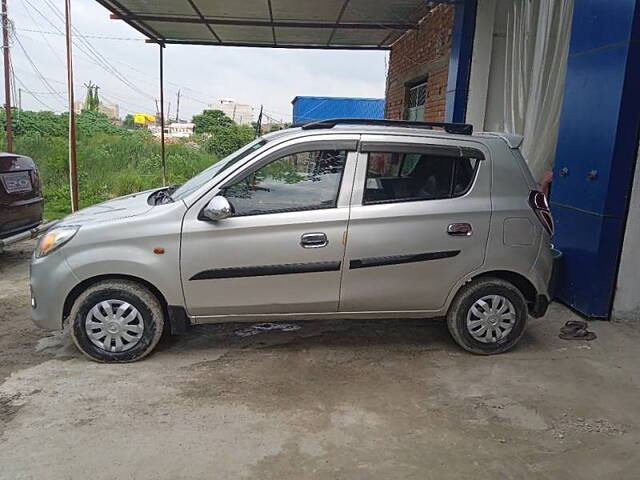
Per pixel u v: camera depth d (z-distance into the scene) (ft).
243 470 9.36
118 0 28.02
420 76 33.27
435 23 30.45
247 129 93.97
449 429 10.72
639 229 15.85
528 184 14.12
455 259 13.65
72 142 31.40
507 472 9.41
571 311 17.33
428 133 13.82
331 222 13.12
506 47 26.53
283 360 13.82
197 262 12.97
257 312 13.57
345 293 13.51
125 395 11.89
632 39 14.49
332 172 13.35
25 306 18.07
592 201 16.19
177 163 61.67
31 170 23.71
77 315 13.17
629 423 11.05
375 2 28.63
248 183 13.17
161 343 14.74
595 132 16.03
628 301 16.43
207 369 13.23
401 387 12.45
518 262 13.91
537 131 22.76
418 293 13.75
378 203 13.37
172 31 35.17
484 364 13.73
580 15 16.81
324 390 12.26
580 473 9.42
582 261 16.76
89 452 9.80
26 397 11.75
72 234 12.98
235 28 34.35
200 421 10.88
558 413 11.40
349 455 9.82
